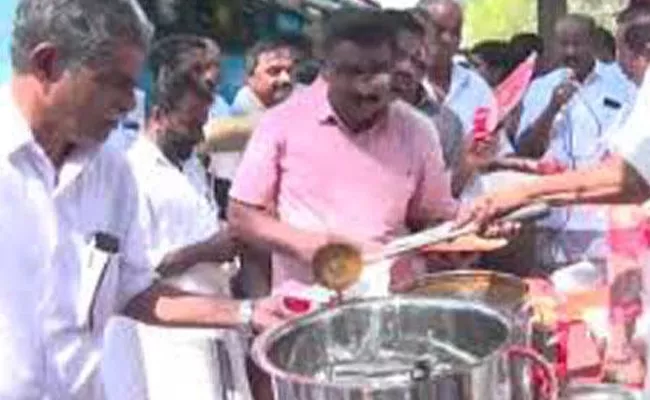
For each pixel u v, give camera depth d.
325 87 2.63
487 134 3.14
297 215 2.62
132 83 1.62
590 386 1.89
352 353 1.70
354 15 2.52
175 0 5.07
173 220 2.50
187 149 2.79
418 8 3.77
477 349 1.68
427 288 2.07
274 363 1.60
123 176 1.83
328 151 2.59
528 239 2.46
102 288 1.78
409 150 2.62
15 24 1.62
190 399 2.51
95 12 1.57
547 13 5.61
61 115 1.64
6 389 1.70
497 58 4.98
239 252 2.71
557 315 2.07
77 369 1.78
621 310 2.12
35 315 1.71
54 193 1.71
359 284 1.96
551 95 3.81
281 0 5.80
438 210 2.68
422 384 1.46
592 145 3.69
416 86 3.23
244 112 3.95
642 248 2.11
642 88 1.95
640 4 3.41
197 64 2.72
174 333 2.53
